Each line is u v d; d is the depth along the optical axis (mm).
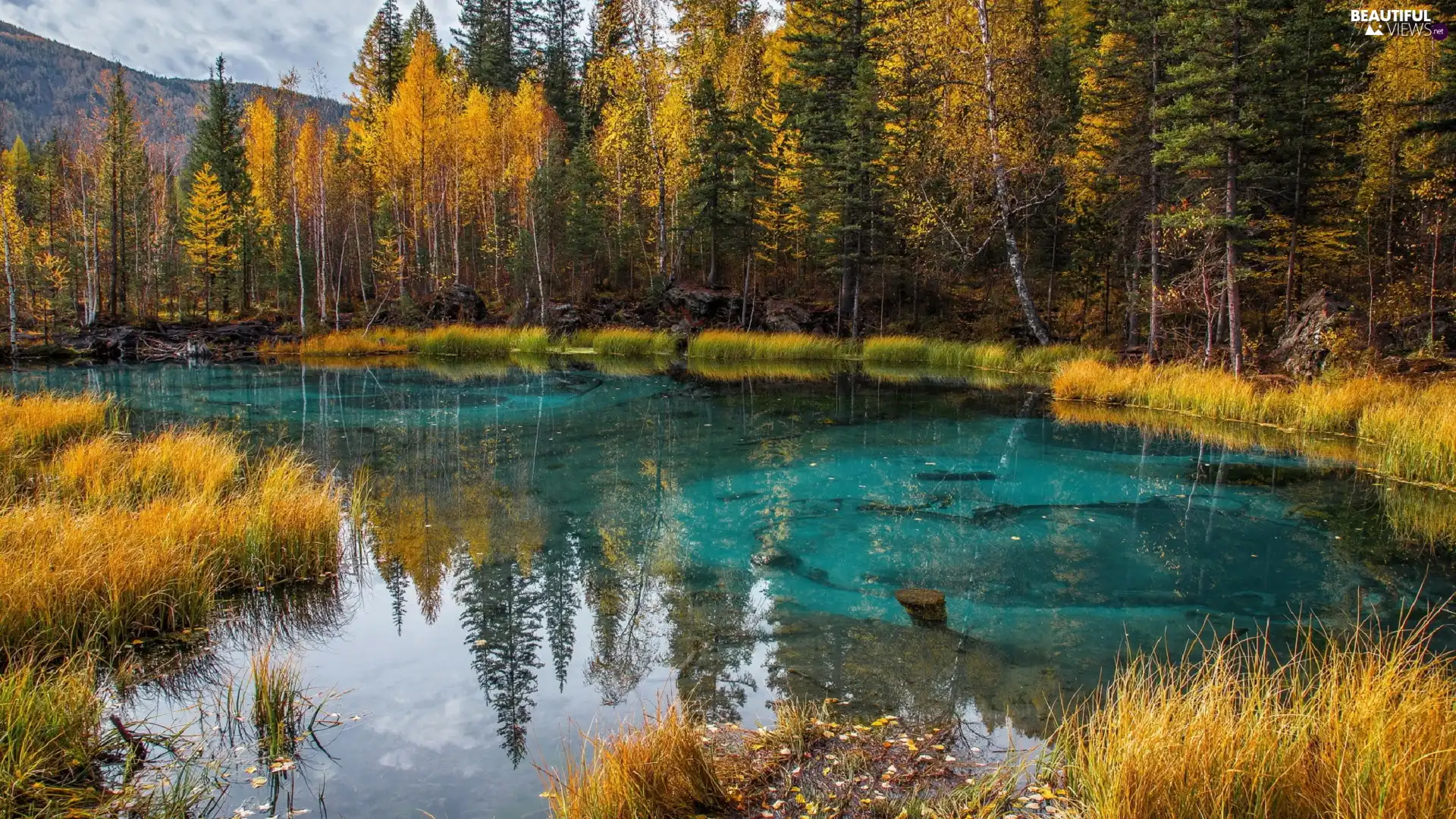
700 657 4758
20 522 5441
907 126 25297
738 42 33094
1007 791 3121
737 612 5531
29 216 39531
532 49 46125
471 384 19094
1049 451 11414
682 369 23109
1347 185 21125
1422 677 4008
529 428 13406
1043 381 20328
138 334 26000
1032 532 7562
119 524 5598
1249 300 22922
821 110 27297
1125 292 24953
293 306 35938
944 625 5281
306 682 4410
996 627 5242
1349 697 3184
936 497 8875
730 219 28281
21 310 32469
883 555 6848
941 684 4355
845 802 3092
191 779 3322
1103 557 6770
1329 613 5512
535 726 3916
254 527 5949
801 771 3354
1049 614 5480
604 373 21766
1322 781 2646
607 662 4703
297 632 5105
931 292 29734
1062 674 4496
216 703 4059
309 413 14609
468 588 6020
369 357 26031
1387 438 11547
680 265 32719
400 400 16516
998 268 29859
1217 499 8750
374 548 6934
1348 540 7266
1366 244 20625
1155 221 19359
